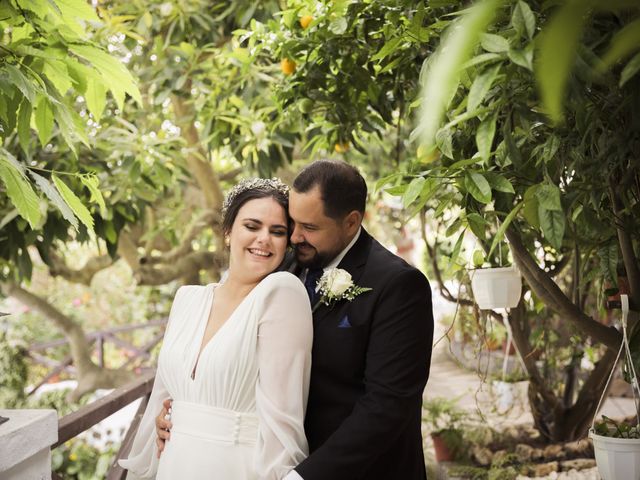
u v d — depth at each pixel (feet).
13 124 5.31
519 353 10.53
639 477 5.68
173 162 12.09
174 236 15.87
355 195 5.88
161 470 6.01
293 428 5.51
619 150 4.91
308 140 11.18
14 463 5.16
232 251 6.07
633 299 5.93
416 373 5.68
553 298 6.16
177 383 5.99
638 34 2.06
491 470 9.96
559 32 1.80
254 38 9.00
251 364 5.64
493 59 4.00
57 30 5.13
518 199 6.41
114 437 19.65
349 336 5.82
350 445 5.43
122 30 11.07
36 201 4.93
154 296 27.32
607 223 5.93
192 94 11.59
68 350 26.12
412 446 6.13
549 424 10.98
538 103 5.19
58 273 15.75
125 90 5.47
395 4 6.89
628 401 14.82
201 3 11.83
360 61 8.04
